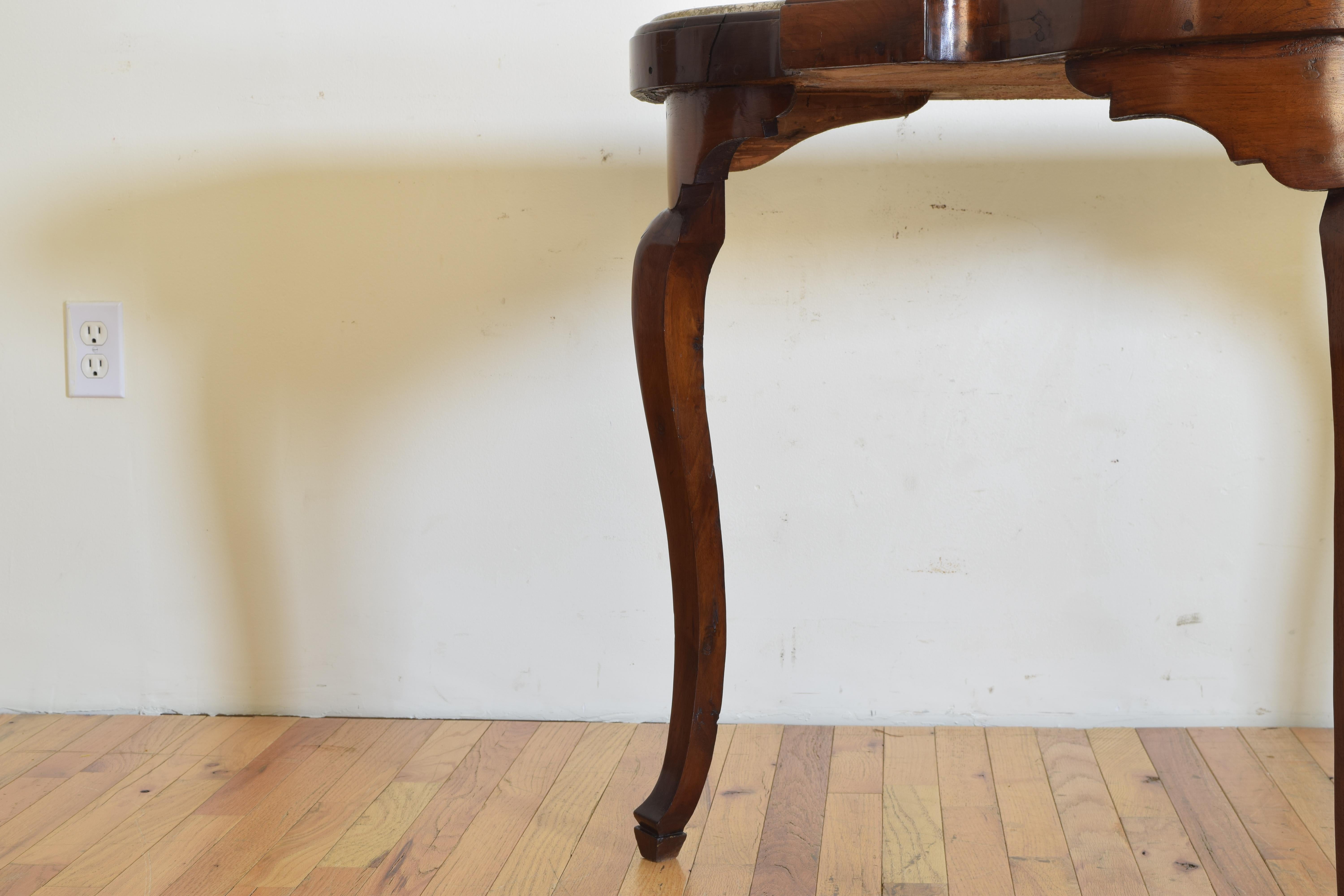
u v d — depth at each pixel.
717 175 0.90
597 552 1.33
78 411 1.35
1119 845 1.02
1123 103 0.71
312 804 1.12
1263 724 1.30
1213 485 1.27
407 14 1.28
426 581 1.35
